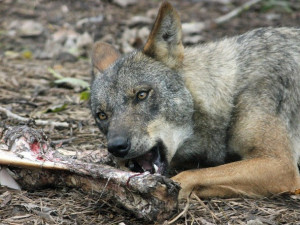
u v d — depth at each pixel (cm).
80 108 1408
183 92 1001
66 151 1005
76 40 2014
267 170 944
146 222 820
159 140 959
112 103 973
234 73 1036
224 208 896
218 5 2506
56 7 2294
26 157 895
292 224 838
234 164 950
